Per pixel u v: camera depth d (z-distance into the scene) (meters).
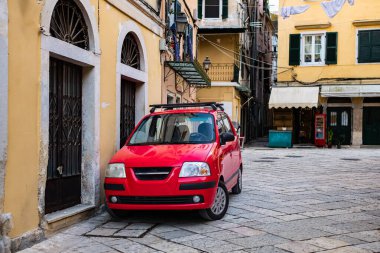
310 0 27.03
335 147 27.02
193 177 6.70
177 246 5.74
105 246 5.80
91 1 7.75
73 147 7.59
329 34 26.62
